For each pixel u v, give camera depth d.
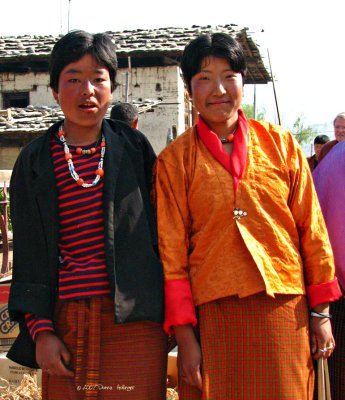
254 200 2.76
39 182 2.72
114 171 2.75
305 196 2.88
